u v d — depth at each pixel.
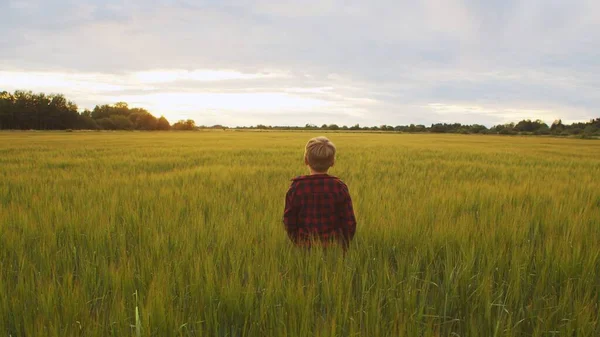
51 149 21.47
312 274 2.70
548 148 29.73
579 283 2.51
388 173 10.16
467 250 3.11
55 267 2.80
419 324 2.08
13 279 2.76
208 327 2.06
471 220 4.27
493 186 7.50
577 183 8.05
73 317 2.11
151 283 2.38
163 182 7.95
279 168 10.90
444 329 2.21
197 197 5.89
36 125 111.81
